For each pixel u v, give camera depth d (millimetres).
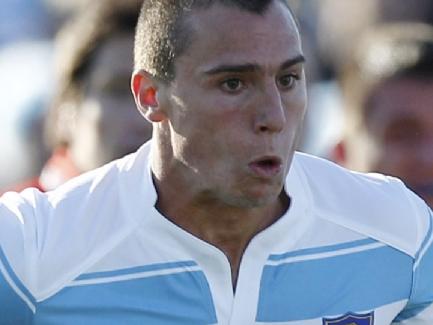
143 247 13000
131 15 17125
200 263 13031
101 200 13117
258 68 12211
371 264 13391
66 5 28844
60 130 17656
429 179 17156
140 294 12953
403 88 17172
